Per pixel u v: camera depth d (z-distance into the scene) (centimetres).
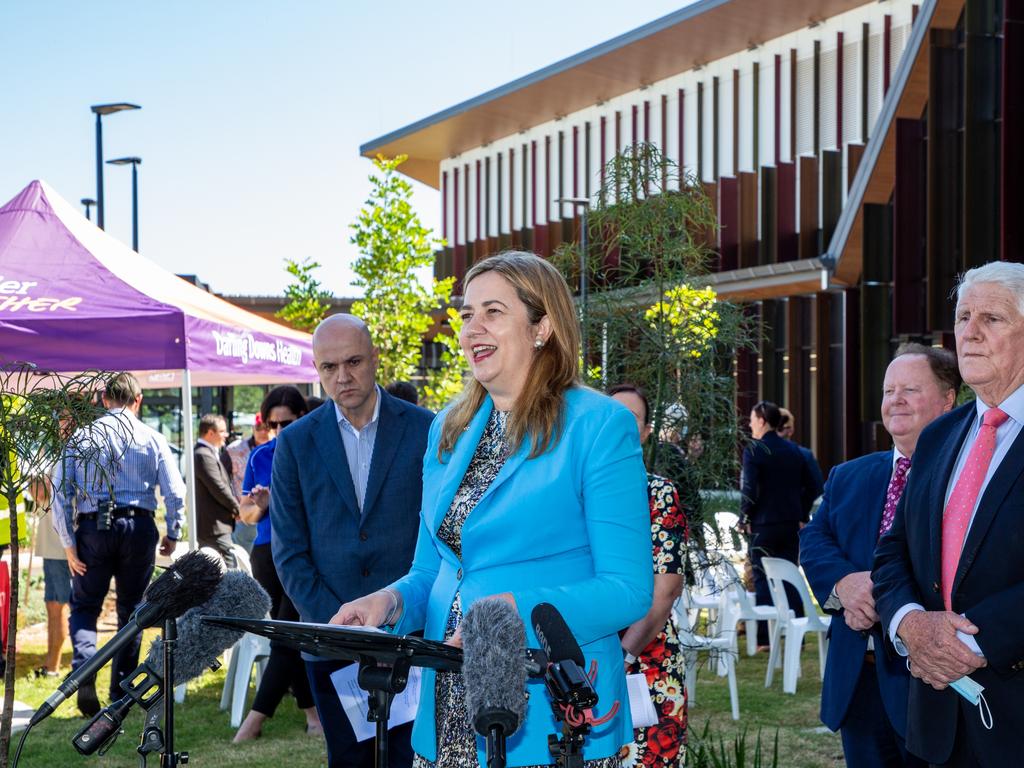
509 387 246
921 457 301
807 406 2347
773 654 764
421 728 248
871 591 326
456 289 3828
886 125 1897
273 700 642
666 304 562
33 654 875
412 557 398
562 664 189
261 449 671
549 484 234
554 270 250
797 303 2347
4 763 364
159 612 256
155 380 1160
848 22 2577
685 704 336
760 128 2817
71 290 707
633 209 565
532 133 3688
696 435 556
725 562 602
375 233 1436
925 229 1866
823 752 591
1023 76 1479
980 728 271
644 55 2942
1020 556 265
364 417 412
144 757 257
